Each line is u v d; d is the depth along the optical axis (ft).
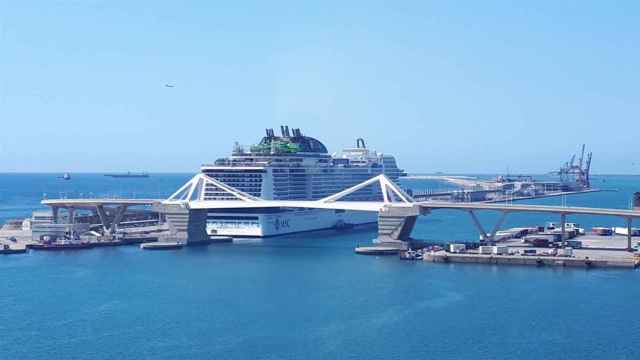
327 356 434.30
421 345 452.76
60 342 463.01
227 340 465.88
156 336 475.31
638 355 431.02
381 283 632.79
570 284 619.67
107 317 522.06
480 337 467.93
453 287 612.29
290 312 532.73
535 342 456.45
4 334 480.64
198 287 621.31
